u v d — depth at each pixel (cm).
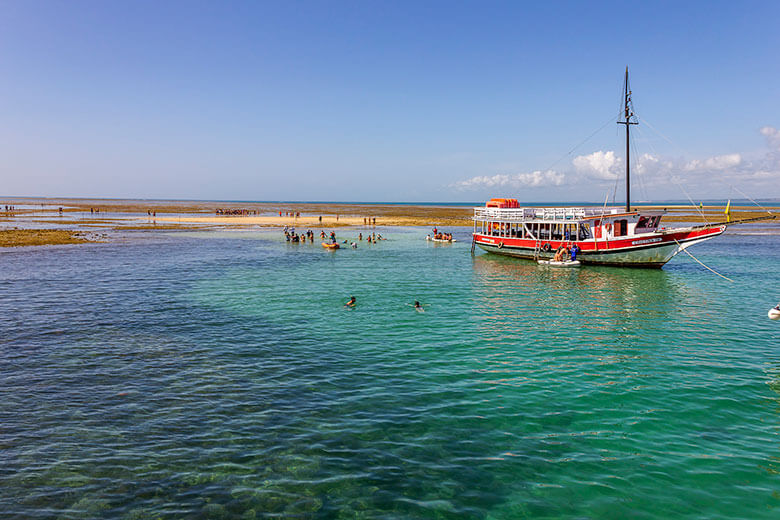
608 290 3522
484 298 3206
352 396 1571
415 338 2252
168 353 1989
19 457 1173
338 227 10931
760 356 2002
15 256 5072
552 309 2888
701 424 1388
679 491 1071
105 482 1077
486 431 1341
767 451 1241
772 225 11312
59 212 15312
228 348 2070
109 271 4184
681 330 2416
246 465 1153
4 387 1602
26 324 2412
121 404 1484
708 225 4022
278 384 1667
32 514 966
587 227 4912
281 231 9500
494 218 5734
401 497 1040
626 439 1302
